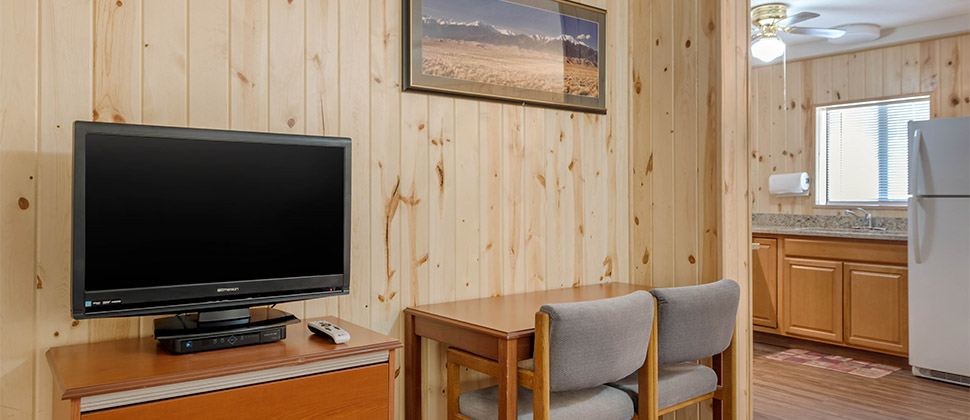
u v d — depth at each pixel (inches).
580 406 76.7
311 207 72.0
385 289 88.0
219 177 65.9
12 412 63.1
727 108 105.2
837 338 175.9
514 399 73.1
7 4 62.6
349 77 84.5
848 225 196.1
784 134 215.0
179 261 63.5
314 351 63.4
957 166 146.0
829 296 177.5
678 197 112.0
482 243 98.8
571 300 95.9
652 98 116.9
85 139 58.2
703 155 107.7
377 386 68.1
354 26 85.0
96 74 67.0
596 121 115.6
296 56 80.0
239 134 66.8
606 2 117.3
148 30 69.9
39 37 64.1
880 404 134.6
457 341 80.4
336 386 64.7
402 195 89.7
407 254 90.3
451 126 95.0
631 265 120.8
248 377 59.4
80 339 66.7
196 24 72.8
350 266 80.5
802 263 183.8
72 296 57.6
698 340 85.6
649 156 117.3
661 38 115.1
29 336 64.0
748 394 107.6
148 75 69.9
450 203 95.0
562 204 110.1
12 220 63.1
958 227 145.9
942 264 148.8
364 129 85.9
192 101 72.6
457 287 95.7
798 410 131.0
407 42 89.4
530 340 75.2
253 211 68.0
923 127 151.7
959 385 148.1
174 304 63.3
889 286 164.4
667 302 82.3
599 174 116.0
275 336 66.9
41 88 64.3
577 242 112.5
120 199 60.2
